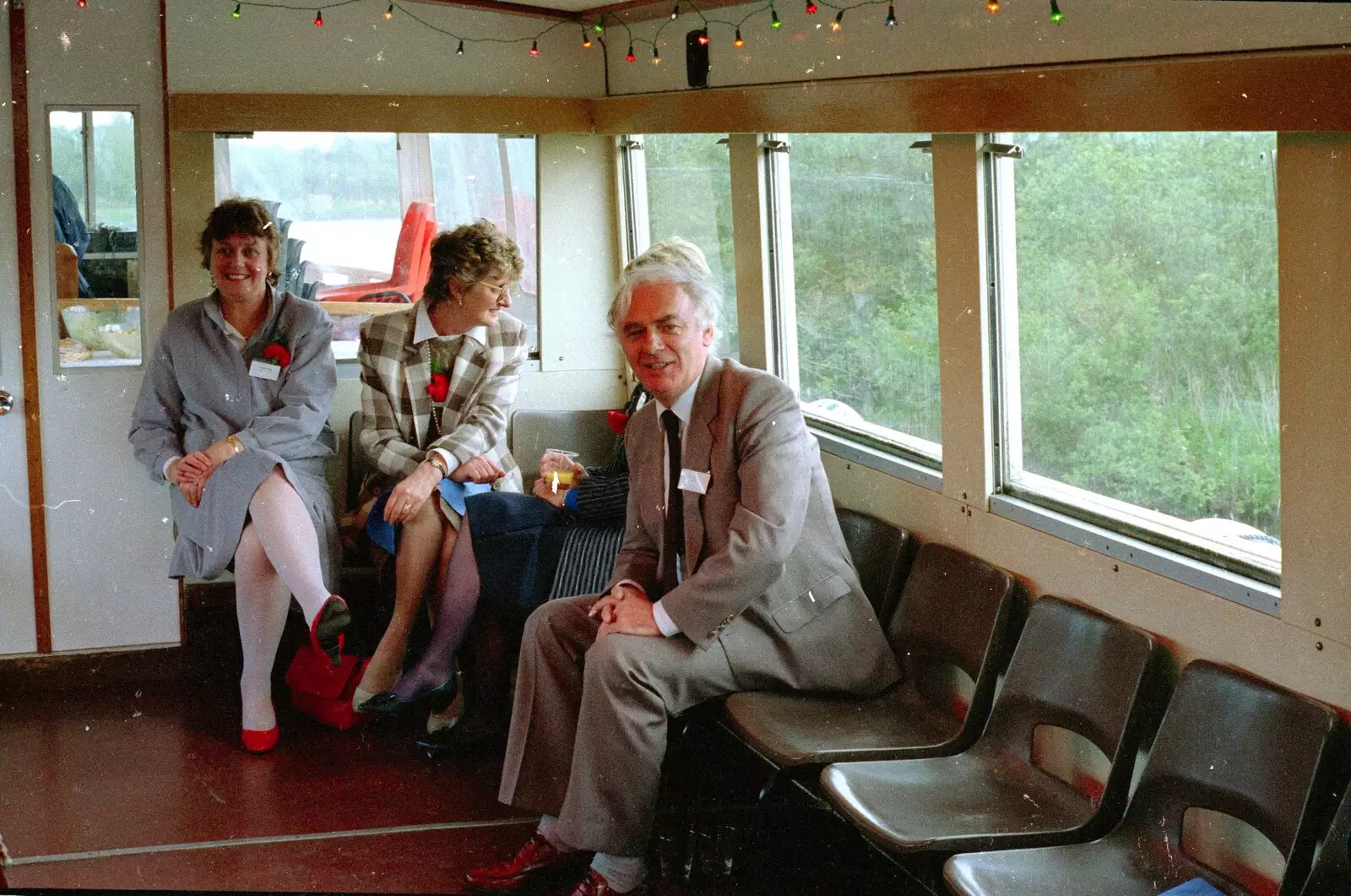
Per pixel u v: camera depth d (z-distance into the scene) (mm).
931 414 4613
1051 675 3623
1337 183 2896
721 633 4004
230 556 5156
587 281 6590
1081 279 3789
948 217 4148
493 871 4148
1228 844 3309
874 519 4617
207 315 5355
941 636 4078
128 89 5645
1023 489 4109
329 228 6168
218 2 5672
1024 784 3621
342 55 5883
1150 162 3492
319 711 5508
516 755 4188
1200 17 3010
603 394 6707
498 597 4992
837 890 4129
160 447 5340
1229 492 3402
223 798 4844
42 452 5773
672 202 6121
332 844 4480
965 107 3789
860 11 4250
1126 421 3715
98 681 5961
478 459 5316
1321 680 3053
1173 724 3225
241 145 5926
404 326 5461
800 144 5062
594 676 3848
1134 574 3596
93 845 4473
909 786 3576
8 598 5840
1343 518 2963
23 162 5574
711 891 4117
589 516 5098
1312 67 2725
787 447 3980
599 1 5828
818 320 5203
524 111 6133
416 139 6184
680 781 4238
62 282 5688
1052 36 3459
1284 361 3070
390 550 5246
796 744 3773
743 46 4965
